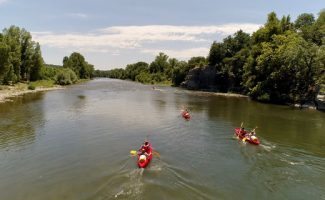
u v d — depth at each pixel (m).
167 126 35.84
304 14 91.50
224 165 22.77
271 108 54.44
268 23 79.69
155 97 69.25
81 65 174.38
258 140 29.20
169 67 159.25
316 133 34.06
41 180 19.66
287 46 62.31
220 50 100.56
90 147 26.64
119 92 81.88
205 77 103.50
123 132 32.25
